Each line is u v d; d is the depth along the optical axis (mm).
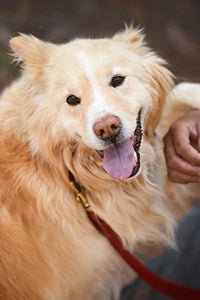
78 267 3270
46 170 3230
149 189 3408
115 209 3336
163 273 4309
